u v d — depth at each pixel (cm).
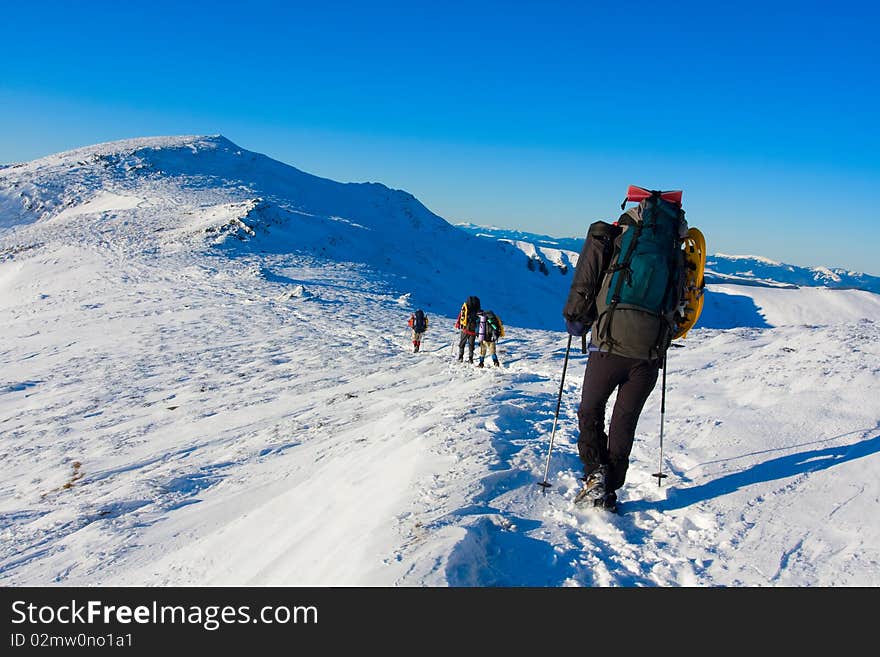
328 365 1783
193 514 601
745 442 487
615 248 355
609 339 348
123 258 5291
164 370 1895
